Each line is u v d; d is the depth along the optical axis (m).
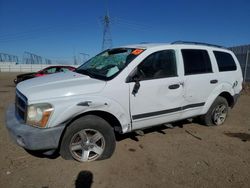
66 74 4.62
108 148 4.05
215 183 3.57
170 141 5.04
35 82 4.09
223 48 6.07
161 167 3.96
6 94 10.98
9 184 3.36
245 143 5.12
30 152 4.28
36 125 3.51
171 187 3.43
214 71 5.53
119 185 3.43
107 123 4.00
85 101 3.72
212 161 4.23
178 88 4.76
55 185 3.37
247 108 8.69
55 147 3.62
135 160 4.15
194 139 5.20
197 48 5.32
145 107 4.36
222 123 6.20
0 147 4.46
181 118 5.04
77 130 3.78
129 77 4.18
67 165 3.87
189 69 5.02
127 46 4.98
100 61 4.87
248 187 3.50
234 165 4.12
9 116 4.00
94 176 3.61
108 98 3.94
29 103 3.48
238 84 6.16
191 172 3.84
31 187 3.31
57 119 3.56
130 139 5.04
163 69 4.62
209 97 5.48
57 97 3.59
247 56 17.33
